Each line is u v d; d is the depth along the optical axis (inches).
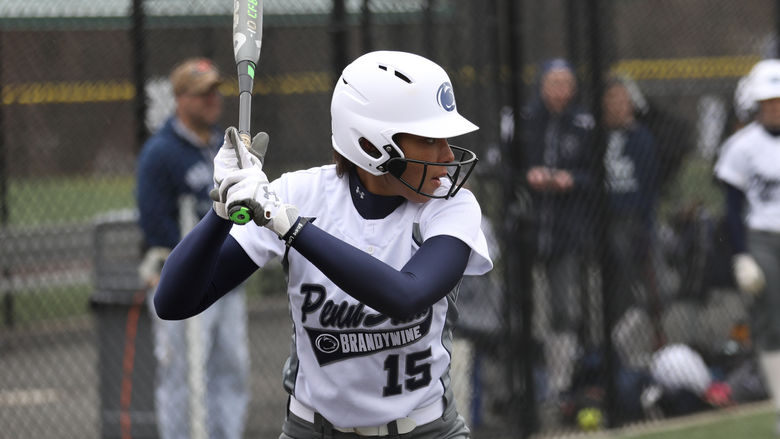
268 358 978.7
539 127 767.1
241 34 344.8
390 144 336.5
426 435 367.9
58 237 1085.8
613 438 761.0
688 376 826.2
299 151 1009.5
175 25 823.7
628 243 824.9
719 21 995.9
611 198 792.3
